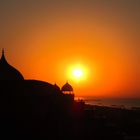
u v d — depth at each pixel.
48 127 64.81
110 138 63.78
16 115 64.19
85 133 65.19
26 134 63.47
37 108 65.19
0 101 64.75
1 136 62.91
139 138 65.06
